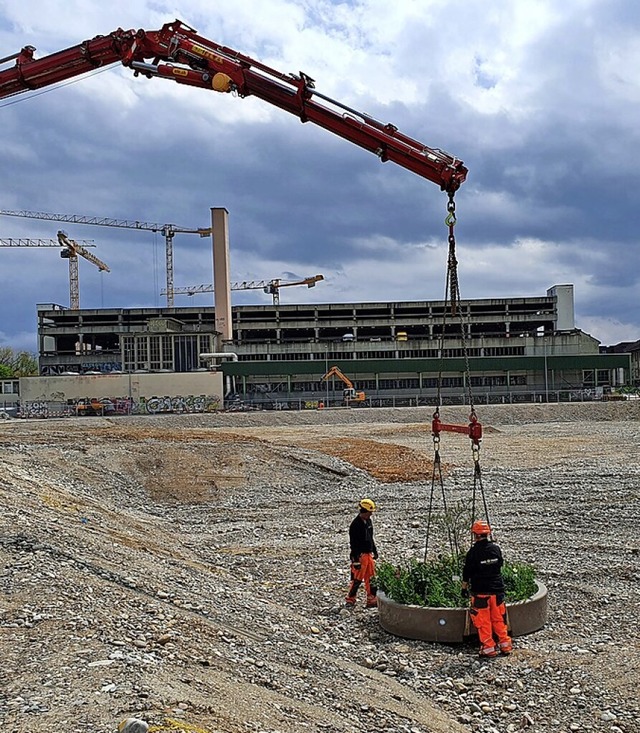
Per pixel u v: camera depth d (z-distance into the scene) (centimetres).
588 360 10875
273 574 1705
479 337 11925
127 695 748
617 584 1536
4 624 986
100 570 1332
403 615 1199
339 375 9719
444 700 964
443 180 1337
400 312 13288
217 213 11912
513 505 2538
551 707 928
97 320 13525
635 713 902
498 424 7288
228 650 1027
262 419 7369
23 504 1878
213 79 1518
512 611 1195
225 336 11938
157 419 7362
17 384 10425
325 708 862
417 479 3203
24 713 713
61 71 1697
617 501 2544
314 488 3044
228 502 2781
